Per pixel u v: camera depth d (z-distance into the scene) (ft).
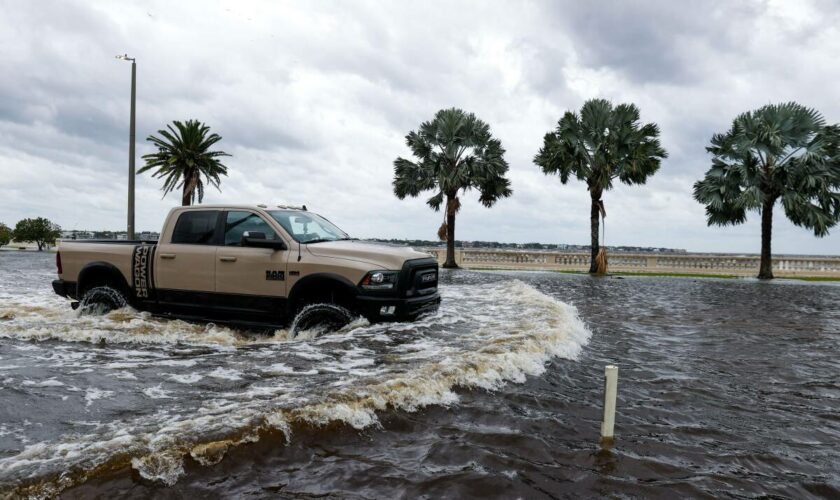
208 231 23.04
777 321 30.37
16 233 168.76
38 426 9.92
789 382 16.33
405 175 99.30
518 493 8.05
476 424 11.10
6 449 8.75
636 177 88.02
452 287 46.24
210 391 12.51
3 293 35.35
